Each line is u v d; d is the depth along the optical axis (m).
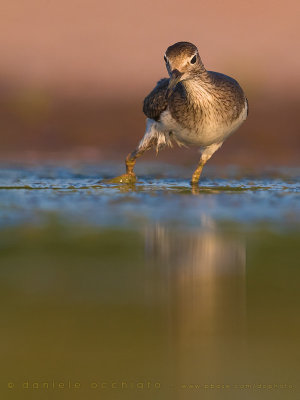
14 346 5.86
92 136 23.08
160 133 15.04
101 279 7.81
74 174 17.23
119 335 6.09
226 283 7.66
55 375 5.40
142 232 10.31
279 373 5.48
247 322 6.41
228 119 14.13
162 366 5.55
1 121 23.70
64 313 6.67
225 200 13.18
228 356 5.69
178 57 13.02
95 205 12.62
